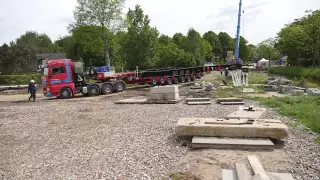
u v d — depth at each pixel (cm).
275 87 2148
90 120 1148
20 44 5397
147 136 841
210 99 1641
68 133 938
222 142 684
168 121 1041
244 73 2488
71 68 2109
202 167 577
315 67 4019
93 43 3884
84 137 871
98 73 2330
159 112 1253
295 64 5341
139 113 1255
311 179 506
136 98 1830
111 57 4347
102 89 2244
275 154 636
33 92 2012
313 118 955
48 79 2059
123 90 2411
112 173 568
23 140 878
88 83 2209
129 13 3672
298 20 5506
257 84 2480
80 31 3869
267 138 702
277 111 1177
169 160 627
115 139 825
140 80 2636
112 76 2372
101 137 858
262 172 519
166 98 1568
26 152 750
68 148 762
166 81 2809
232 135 716
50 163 652
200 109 1282
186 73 3078
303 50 4500
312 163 579
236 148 675
